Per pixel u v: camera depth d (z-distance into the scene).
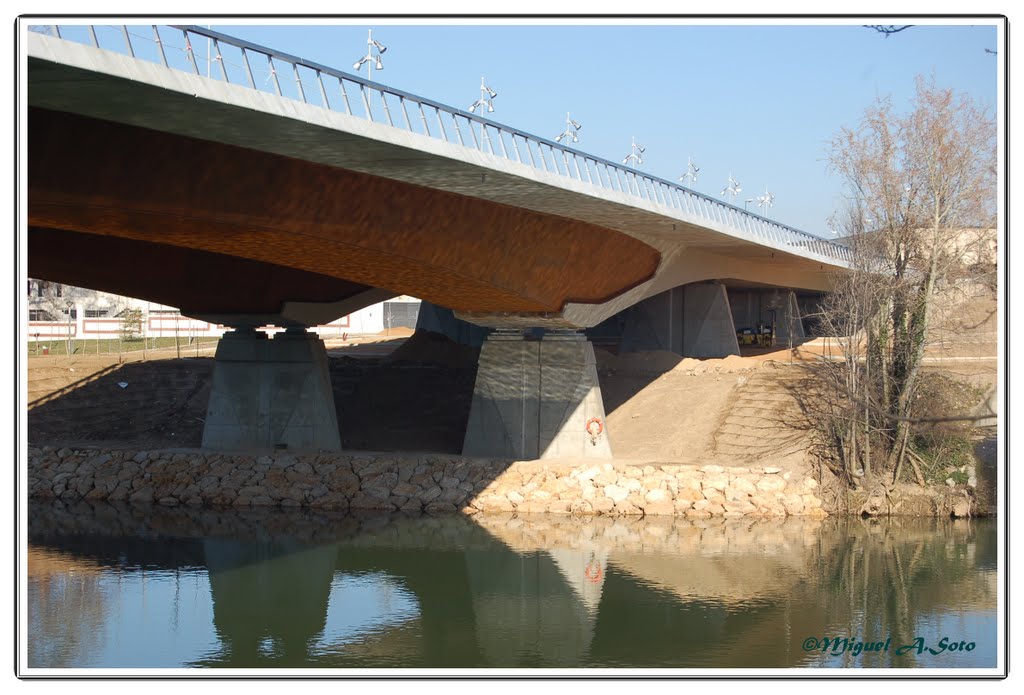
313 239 36.53
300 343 58.72
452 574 41.56
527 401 57.31
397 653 32.56
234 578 40.97
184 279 50.81
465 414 68.19
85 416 66.69
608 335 100.06
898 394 56.25
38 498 56.06
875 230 58.38
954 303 59.28
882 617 36.59
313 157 32.38
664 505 52.69
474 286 46.56
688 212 51.97
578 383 57.09
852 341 56.56
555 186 38.94
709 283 81.62
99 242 46.12
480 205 42.53
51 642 33.31
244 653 32.62
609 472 54.34
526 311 54.41
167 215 31.30
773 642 33.78
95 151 28.30
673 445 60.72
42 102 25.12
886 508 53.47
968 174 56.91
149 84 23.73
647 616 36.56
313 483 54.56
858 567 43.16
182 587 39.66
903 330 57.38
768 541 47.41
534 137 39.12
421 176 36.00
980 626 35.56
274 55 27.86
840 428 55.94
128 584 39.91
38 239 43.50
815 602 38.25
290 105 27.48
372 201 37.47
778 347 93.62
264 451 57.75
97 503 55.09
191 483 55.47
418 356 80.25
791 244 69.88
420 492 53.75
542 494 53.12
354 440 63.03
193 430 65.75
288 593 39.00
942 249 56.38
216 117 26.95
